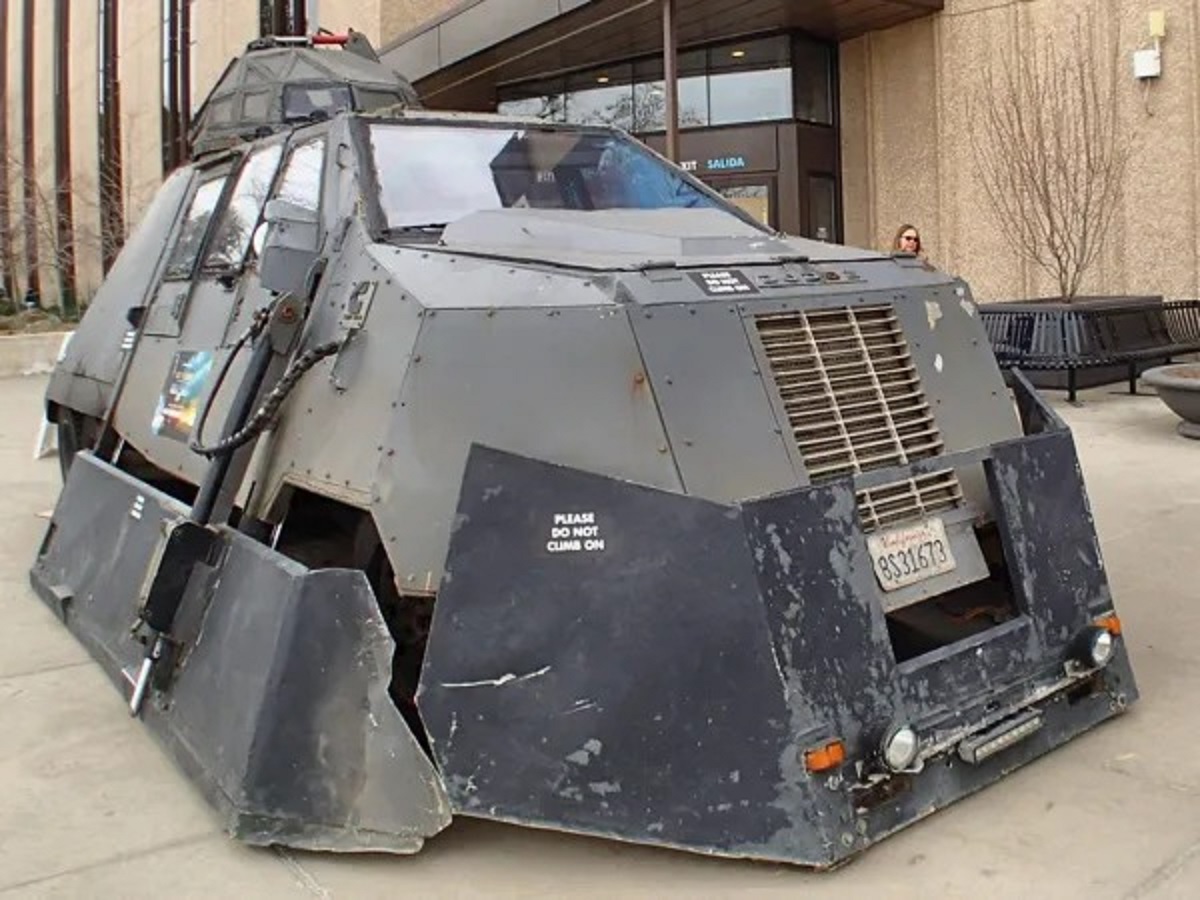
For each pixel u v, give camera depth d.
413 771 2.79
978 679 3.01
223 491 3.59
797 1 11.76
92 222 24.73
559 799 2.69
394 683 3.25
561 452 2.86
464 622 2.77
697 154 13.54
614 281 2.97
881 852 2.75
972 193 12.15
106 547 4.57
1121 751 3.26
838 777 2.68
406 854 2.80
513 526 2.79
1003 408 3.55
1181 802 2.96
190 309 4.82
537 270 3.14
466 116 4.41
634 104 14.17
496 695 2.74
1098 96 11.13
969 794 3.00
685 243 3.38
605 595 2.72
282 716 2.86
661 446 2.81
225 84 6.49
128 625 4.06
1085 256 10.72
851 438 3.13
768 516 2.72
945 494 3.31
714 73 13.41
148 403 4.86
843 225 13.48
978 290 12.19
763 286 3.18
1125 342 10.23
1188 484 6.71
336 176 3.99
